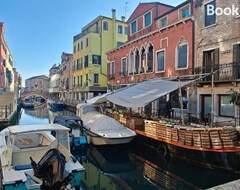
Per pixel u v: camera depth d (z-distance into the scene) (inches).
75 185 290.2
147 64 805.2
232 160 341.4
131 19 966.4
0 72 1312.7
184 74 636.1
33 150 334.3
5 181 249.9
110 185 346.6
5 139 383.9
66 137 321.7
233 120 479.2
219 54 544.7
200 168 376.2
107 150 519.5
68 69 1889.8
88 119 605.3
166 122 468.1
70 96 1781.5
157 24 792.3
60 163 225.3
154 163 451.5
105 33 1423.5
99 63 1413.6
